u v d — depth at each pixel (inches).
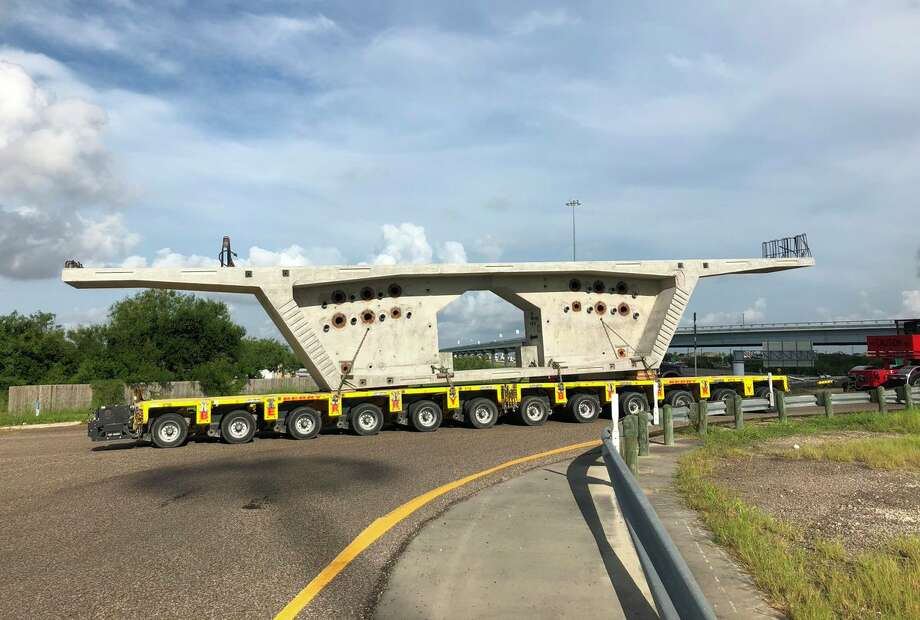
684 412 563.8
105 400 1268.5
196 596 195.5
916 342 1036.5
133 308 1544.0
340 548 243.0
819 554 221.5
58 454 570.3
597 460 436.8
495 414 690.8
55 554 245.0
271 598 192.4
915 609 167.9
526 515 283.9
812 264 796.6
